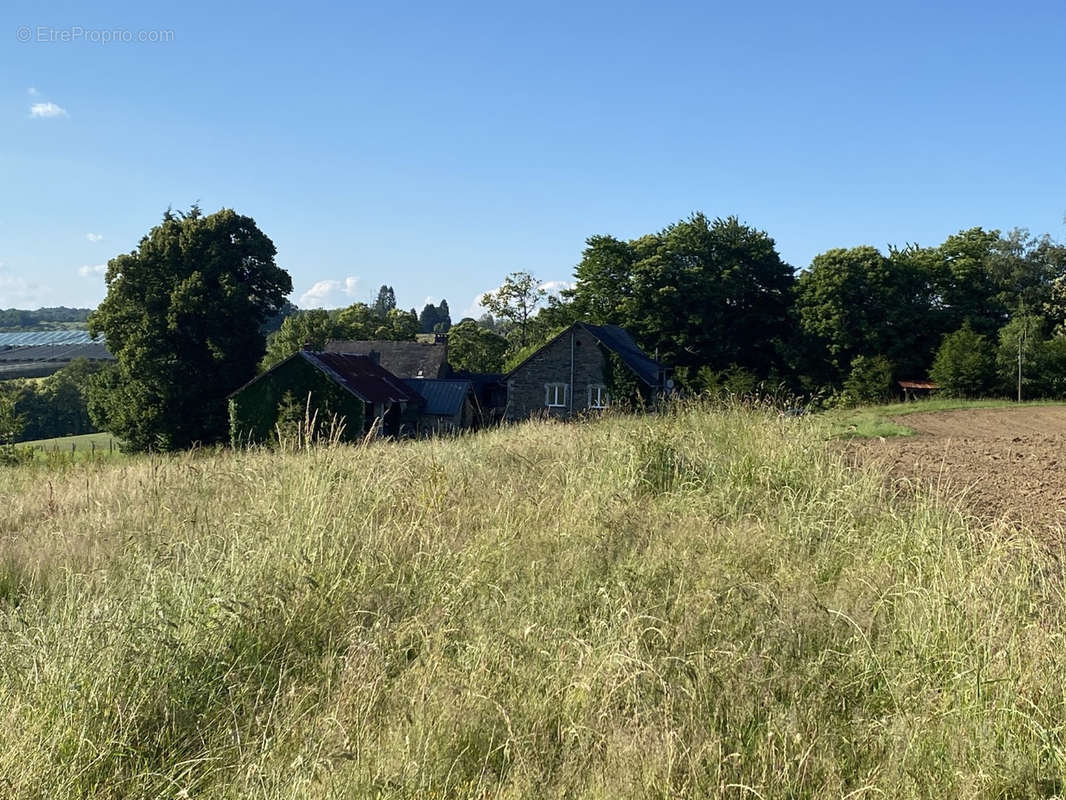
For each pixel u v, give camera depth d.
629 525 6.08
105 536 6.55
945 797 2.91
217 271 42.59
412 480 7.82
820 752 3.18
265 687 3.86
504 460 9.51
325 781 2.94
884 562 5.17
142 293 42.78
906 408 32.34
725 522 6.29
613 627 4.18
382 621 4.40
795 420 9.15
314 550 5.25
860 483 7.24
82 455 17.22
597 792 2.93
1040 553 5.15
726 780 3.00
